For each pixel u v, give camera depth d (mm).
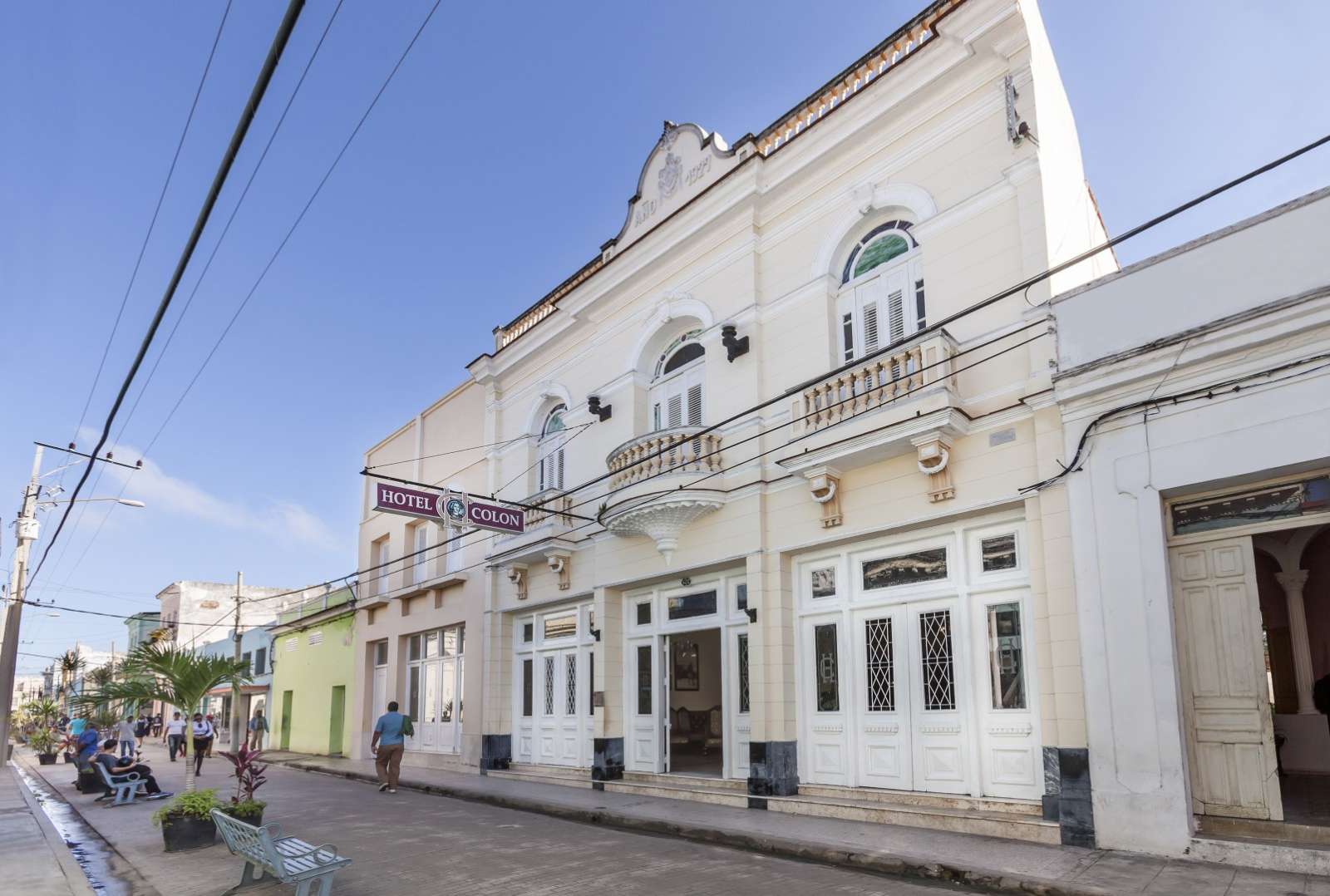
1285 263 8211
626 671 15312
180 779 19734
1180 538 8945
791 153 13312
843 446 11305
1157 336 8938
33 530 26406
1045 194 10484
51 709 41562
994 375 10531
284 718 30203
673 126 15930
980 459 10469
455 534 20719
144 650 13438
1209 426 8500
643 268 15664
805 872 8648
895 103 12047
